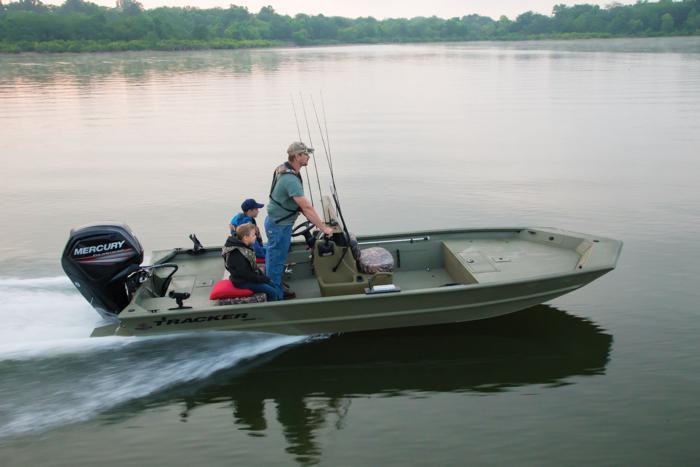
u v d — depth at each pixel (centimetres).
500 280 598
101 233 575
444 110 2503
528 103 2677
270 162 1516
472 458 441
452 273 677
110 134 1991
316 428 479
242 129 2067
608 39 12850
